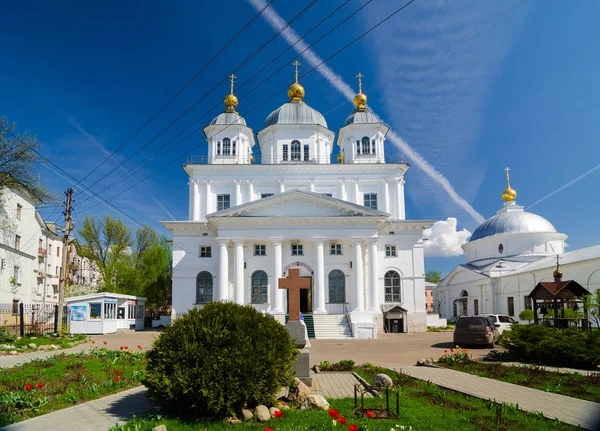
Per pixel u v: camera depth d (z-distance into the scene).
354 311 36.38
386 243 40.34
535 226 56.00
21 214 40.81
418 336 34.50
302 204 38.06
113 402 10.42
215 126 44.12
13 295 38.94
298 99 46.84
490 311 50.03
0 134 33.06
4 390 11.16
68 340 26.69
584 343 15.38
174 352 8.94
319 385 12.48
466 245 62.00
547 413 9.09
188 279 39.97
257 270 38.81
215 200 42.47
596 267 34.56
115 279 52.88
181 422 8.45
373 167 42.50
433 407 9.49
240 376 8.75
